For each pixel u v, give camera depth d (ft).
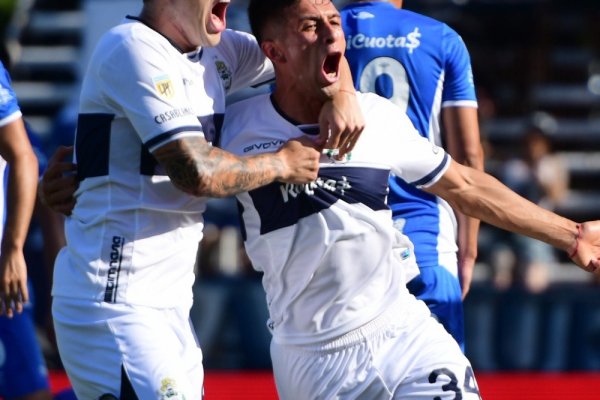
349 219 43.98
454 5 142.10
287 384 46.32
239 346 96.89
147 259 44.09
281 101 44.80
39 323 89.76
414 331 44.93
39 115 147.13
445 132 56.03
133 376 43.24
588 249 46.42
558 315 97.86
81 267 44.55
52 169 45.88
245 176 42.09
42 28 153.58
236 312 97.14
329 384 44.80
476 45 147.64
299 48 43.09
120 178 43.86
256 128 44.73
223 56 47.01
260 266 45.93
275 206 44.09
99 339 43.93
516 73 148.87
